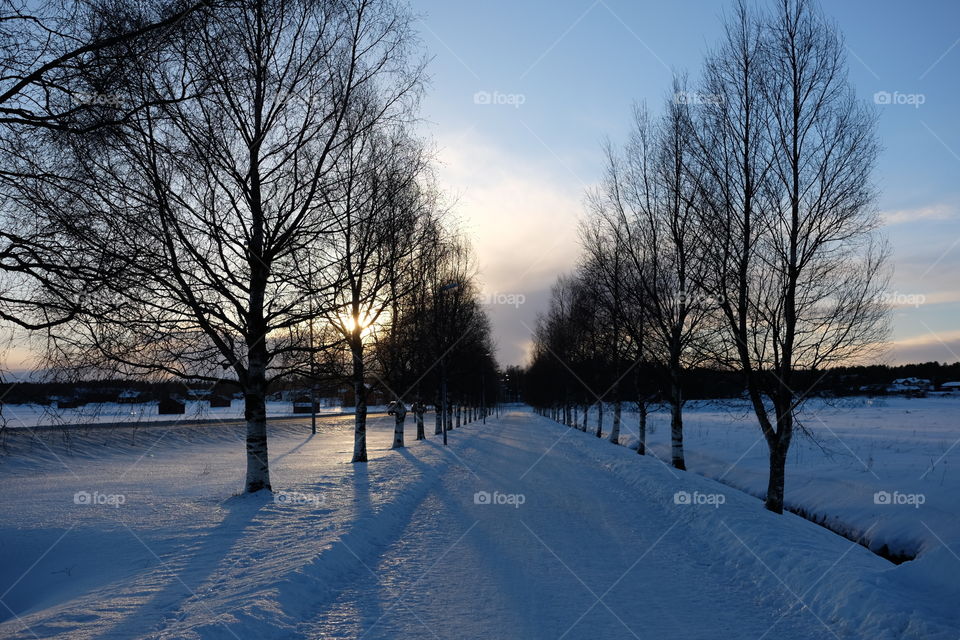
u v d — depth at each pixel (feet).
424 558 29.60
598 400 143.54
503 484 58.39
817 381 42.55
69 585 26.58
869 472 65.57
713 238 45.55
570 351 161.79
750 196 42.47
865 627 19.07
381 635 19.35
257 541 31.19
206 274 43.27
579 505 45.62
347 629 19.88
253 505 42.09
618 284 79.05
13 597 26.61
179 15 21.88
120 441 102.32
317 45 44.80
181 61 33.42
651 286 71.92
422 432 126.93
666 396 86.69
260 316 46.03
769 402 55.01
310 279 46.32
